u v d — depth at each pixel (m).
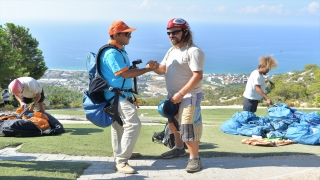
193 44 4.82
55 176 4.27
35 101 7.86
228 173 4.65
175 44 4.85
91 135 7.39
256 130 7.45
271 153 5.89
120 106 4.65
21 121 7.25
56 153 5.74
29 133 7.23
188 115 4.73
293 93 29.44
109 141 6.76
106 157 5.57
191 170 4.69
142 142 6.70
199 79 4.65
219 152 5.88
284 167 4.94
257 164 5.13
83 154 5.68
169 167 4.98
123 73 4.52
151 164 5.15
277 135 7.26
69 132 7.81
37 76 33.84
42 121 7.45
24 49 32.56
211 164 5.12
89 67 4.81
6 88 27.61
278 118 7.77
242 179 4.40
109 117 4.77
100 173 4.61
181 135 4.78
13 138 7.04
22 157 5.46
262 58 7.79
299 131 6.96
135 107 4.74
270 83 8.44
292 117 7.73
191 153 4.80
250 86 7.93
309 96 28.72
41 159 5.35
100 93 4.74
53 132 7.43
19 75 27.00
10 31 32.09
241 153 5.86
